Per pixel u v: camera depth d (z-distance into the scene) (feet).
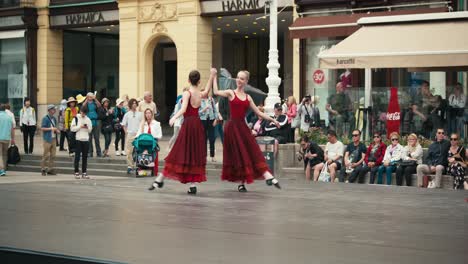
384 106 58.49
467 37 60.64
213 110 65.62
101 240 21.65
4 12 119.65
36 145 96.48
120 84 108.99
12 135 73.00
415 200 33.04
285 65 114.11
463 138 55.21
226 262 18.53
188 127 35.45
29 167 79.25
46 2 116.78
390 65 61.98
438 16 62.90
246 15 96.99
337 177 55.83
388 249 20.31
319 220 26.09
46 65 117.70
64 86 120.06
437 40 61.26
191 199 32.86
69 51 120.06
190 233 22.99
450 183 50.62
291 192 36.50
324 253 19.71
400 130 57.67
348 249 20.33
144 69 106.73
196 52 100.22
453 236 22.59
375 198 33.86
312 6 86.84
